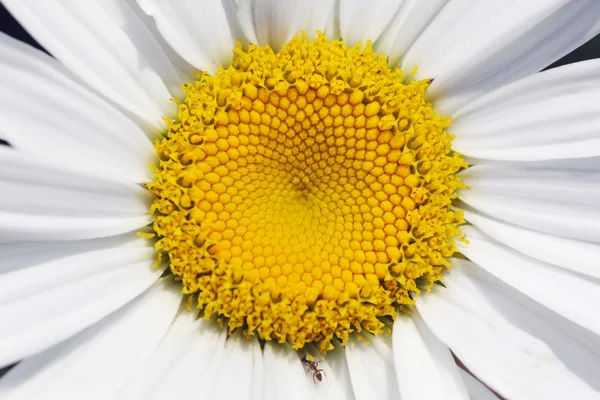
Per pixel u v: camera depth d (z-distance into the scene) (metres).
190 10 0.09
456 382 0.09
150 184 0.09
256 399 0.09
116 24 0.09
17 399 0.09
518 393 0.09
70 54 0.09
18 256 0.09
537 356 0.09
